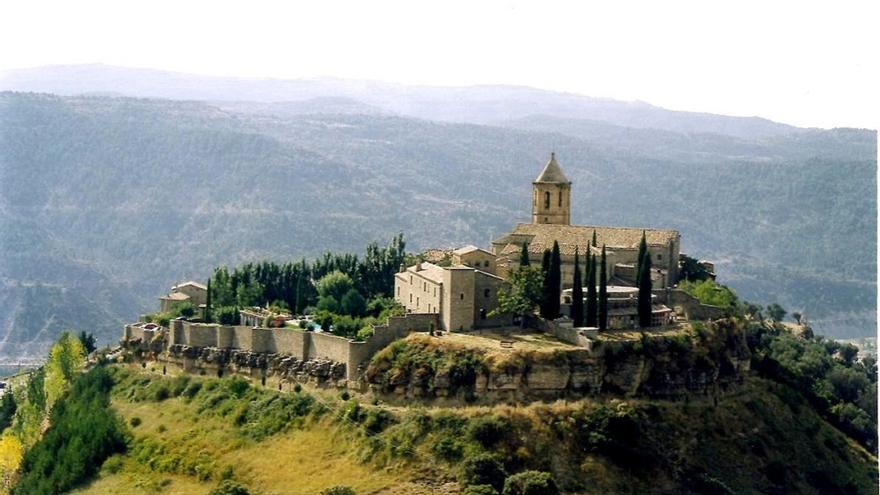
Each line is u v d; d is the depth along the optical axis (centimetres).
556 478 17938
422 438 18512
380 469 18225
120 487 19925
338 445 19188
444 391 19338
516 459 18050
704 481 18762
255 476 19125
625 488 18188
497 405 19038
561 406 19025
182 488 19425
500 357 19388
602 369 19775
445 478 17775
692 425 19850
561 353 19600
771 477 19775
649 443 19062
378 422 19212
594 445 18538
